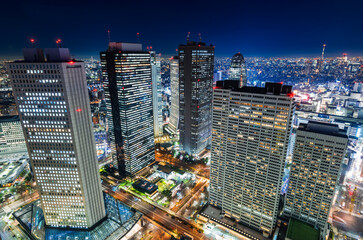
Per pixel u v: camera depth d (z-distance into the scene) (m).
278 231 199.38
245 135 184.00
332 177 178.25
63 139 167.25
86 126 174.75
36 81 154.62
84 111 170.62
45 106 159.62
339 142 168.50
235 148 193.62
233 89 184.00
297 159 190.88
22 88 157.12
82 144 173.38
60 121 162.62
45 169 177.62
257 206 196.25
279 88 163.12
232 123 188.38
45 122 163.75
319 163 181.12
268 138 172.50
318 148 178.50
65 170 176.38
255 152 182.88
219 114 193.75
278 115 162.88
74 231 193.88
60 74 151.62
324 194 185.88
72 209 189.50
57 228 197.25
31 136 168.62
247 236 197.38
